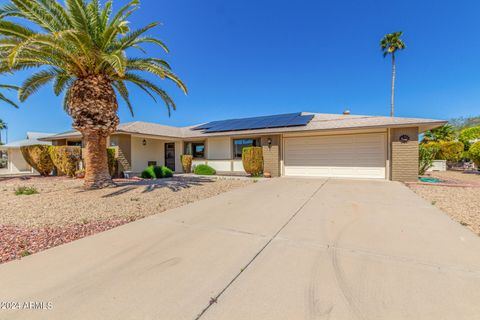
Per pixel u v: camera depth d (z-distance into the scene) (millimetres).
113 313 2033
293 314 2010
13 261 3020
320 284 2471
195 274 2697
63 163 12500
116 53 7023
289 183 10578
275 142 13750
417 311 2023
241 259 3080
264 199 7027
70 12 6910
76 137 15609
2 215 5148
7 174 18109
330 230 4180
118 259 3086
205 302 2189
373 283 2475
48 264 2938
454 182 10461
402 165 10953
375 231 4086
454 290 2326
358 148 12203
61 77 9148
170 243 3645
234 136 14398
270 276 2645
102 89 8266
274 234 4027
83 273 2719
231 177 13523
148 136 14547
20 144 21766
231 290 2381
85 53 7312
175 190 8461
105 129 8406
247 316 1996
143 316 1998
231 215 5281
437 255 3117
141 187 8914
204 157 16812
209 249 3414
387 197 7082
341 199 6863
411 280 2520
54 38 6207
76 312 2045
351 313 2012
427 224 4434
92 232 4164
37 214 5242
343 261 2986
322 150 13031
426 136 25594
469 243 3506
